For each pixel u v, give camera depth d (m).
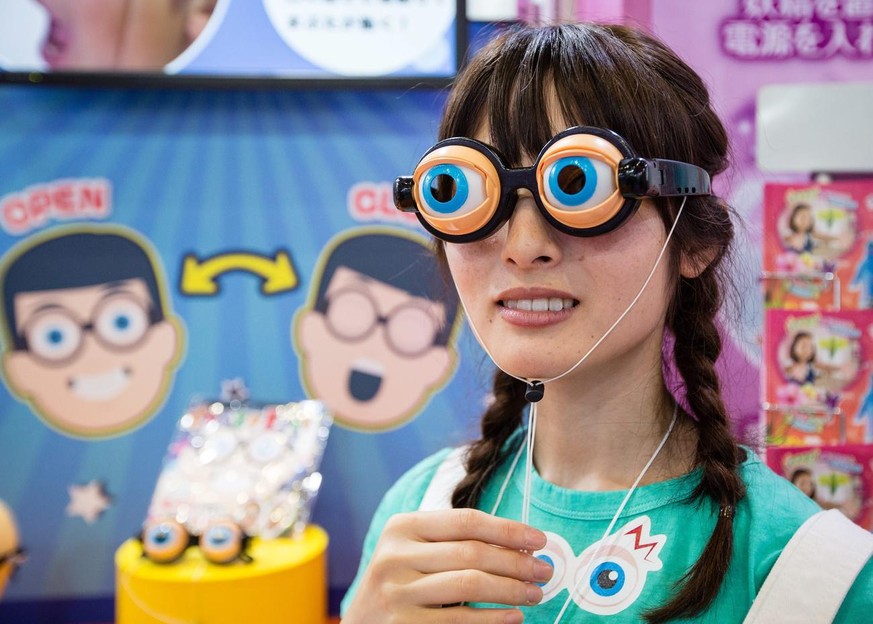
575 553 0.58
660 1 1.38
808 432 1.19
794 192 1.22
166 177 1.56
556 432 0.62
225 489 1.37
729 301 0.72
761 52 1.40
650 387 0.60
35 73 1.46
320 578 1.30
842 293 1.23
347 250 1.57
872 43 1.40
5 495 1.56
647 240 0.53
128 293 1.56
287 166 1.56
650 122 0.54
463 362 1.56
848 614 0.50
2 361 1.55
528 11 1.49
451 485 0.69
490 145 0.53
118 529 1.57
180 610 1.18
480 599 0.50
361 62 1.50
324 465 1.58
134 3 1.48
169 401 1.57
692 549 0.56
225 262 1.57
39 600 1.57
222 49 1.49
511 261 0.52
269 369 1.58
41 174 1.54
